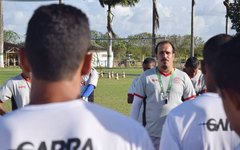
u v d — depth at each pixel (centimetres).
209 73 290
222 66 170
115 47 8531
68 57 177
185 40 6931
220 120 287
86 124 181
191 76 768
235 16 3422
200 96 300
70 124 180
